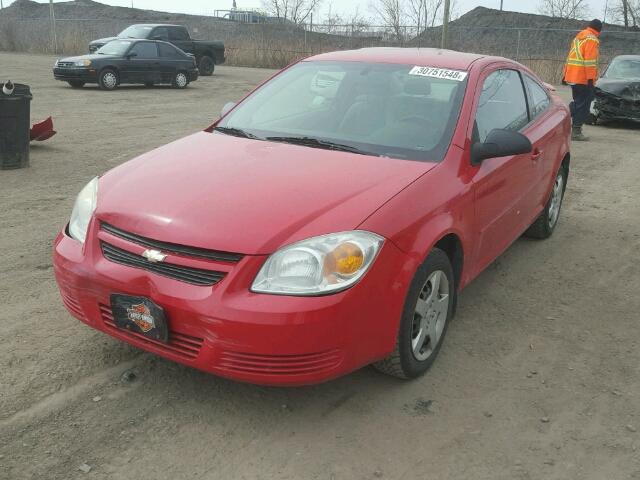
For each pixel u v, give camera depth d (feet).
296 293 9.08
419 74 14.07
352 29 99.71
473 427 10.28
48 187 23.75
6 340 12.25
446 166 11.85
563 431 10.29
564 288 16.10
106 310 10.43
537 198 17.24
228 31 119.24
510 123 15.33
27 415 10.03
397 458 9.48
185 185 10.73
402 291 10.00
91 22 123.54
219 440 9.69
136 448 9.43
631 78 44.91
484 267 14.07
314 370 9.32
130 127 38.27
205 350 9.34
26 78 65.67
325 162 11.63
